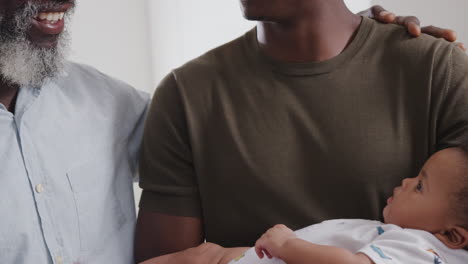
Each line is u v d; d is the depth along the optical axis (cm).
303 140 107
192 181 117
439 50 104
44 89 118
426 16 207
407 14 210
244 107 110
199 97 113
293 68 107
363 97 105
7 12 109
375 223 104
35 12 109
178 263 111
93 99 126
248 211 111
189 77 116
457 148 100
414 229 101
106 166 124
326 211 107
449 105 102
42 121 116
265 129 108
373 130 104
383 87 105
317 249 93
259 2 102
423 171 102
